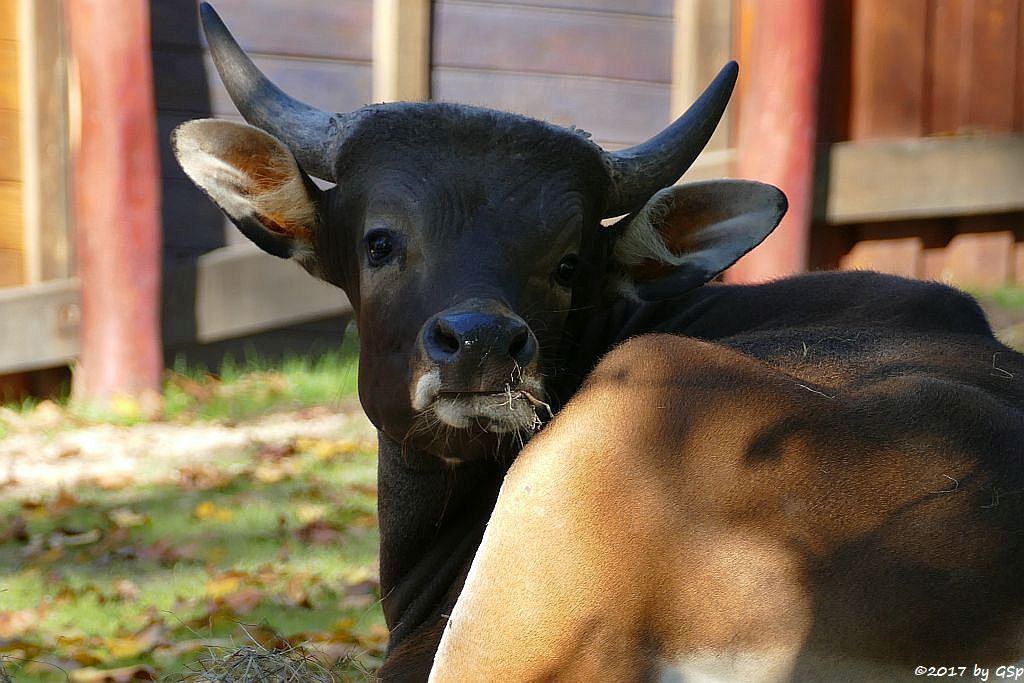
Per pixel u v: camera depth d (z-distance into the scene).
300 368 18.25
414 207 6.48
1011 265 19.83
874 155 19.19
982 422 5.15
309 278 18.41
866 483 4.91
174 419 16.59
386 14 18.62
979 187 19.33
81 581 10.78
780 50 18.28
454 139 6.62
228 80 7.48
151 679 8.60
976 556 4.77
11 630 9.66
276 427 16.06
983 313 7.00
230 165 7.08
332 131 7.07
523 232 6.46
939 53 19.73
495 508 5.43
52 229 18.00
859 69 19.53
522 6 19.16
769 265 18.30
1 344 17.73
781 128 18.31
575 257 6.70
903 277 7.16
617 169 7.13
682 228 7.12
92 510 12.79
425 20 18.72
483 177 6.52
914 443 5.02
